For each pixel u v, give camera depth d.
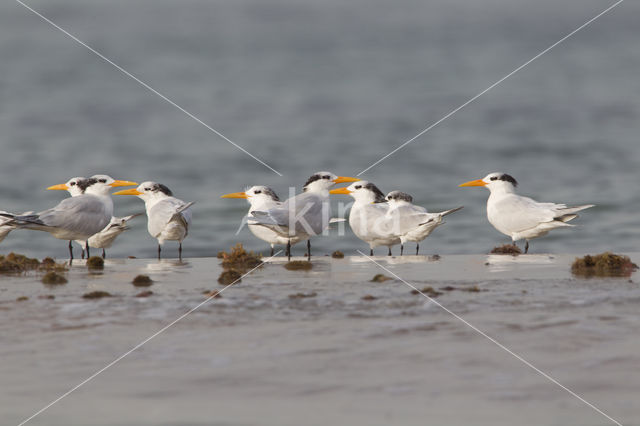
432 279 11.91
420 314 9.37
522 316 9.21
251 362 7.62
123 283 11.70
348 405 6.63
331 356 7.77
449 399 6.74
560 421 6.34
